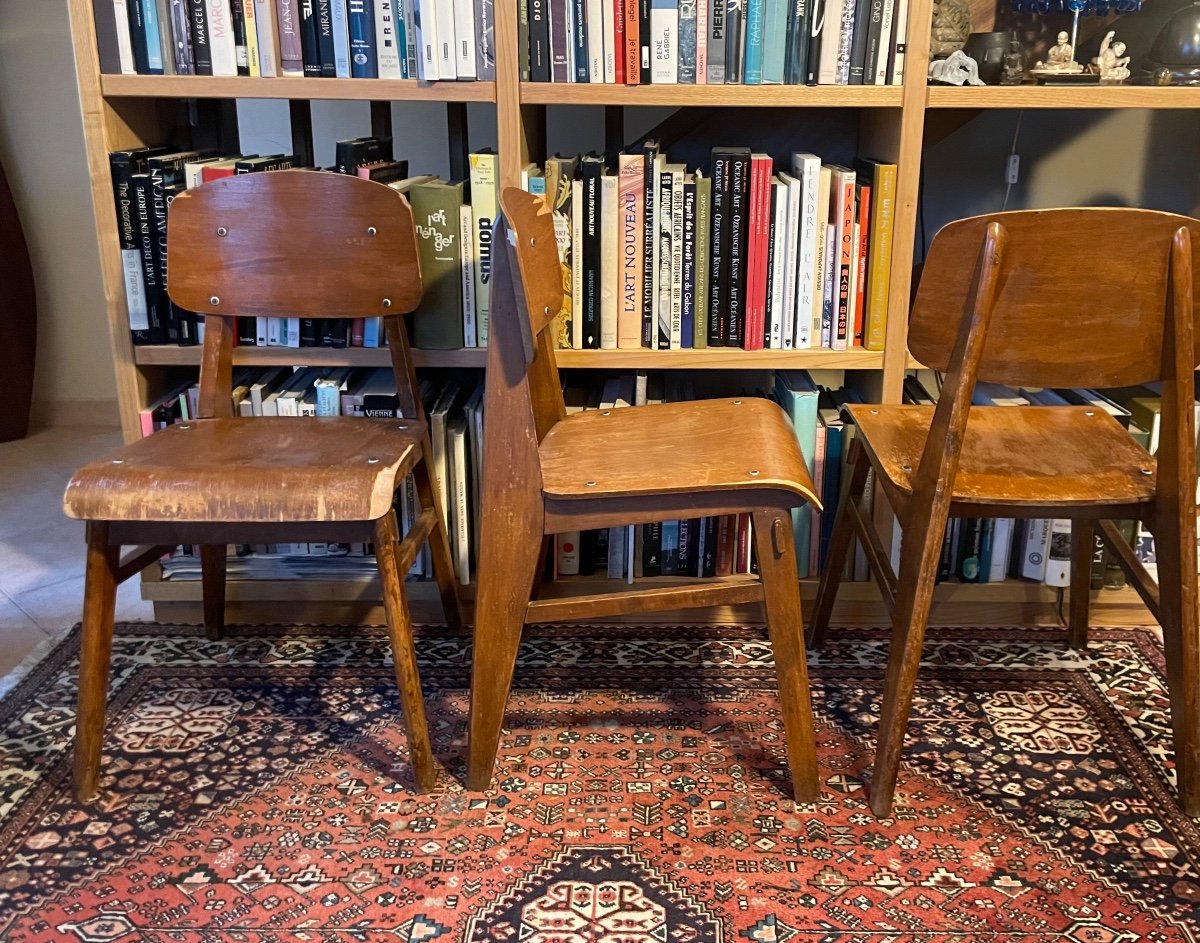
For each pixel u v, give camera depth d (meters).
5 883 1.28
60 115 2.79
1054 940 1.18
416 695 1.42
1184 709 1.36
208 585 1.82
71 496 1.34
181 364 1.81
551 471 1.39
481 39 1.61
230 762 1.52
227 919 1.22
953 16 1.71
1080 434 1.51
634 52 1.62
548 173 1.68
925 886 1.27
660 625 1.90
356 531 1.38
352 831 1.37
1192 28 1.70
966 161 2.18
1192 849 1.33
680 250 1.72
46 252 2.90
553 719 1.61
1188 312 1.20
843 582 1.89
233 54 1.64
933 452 1.29
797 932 1.20
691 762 1.51
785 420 1.56
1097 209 1.16
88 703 1.42
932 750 1.53
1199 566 1.42
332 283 1.58
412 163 2.36
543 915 1.22
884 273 1.71
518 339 1.31
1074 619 1.80
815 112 2.08
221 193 1.57
